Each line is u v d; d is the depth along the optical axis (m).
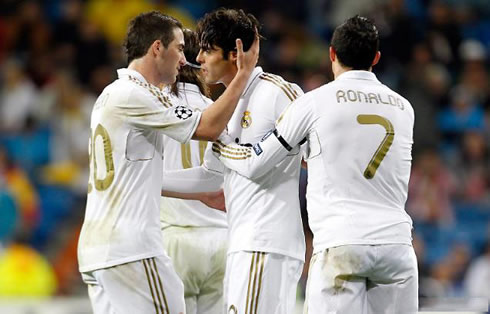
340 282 11.92
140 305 12.23
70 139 33.69
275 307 12.45
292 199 12.68
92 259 12.37
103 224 12.36
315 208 12.23
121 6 39.47
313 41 38.22
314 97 12.27
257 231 12.48
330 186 12.12
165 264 12.48
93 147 12.70
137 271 12.22
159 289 12.34
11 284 26.92
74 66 35.91
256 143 12.37
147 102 12.38
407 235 12.23
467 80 36.38
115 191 12.36
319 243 12.13
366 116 12.20
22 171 32.50
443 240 30.78
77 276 29.02
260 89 12.73
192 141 14.17
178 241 14.05
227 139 12.65
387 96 12.50
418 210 31.09
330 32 38.75
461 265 29.44
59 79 34.62
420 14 38.66
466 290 28.25
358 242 11.87
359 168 12.08
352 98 12.27
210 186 13.41
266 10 38.59
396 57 34.53
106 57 36.25
